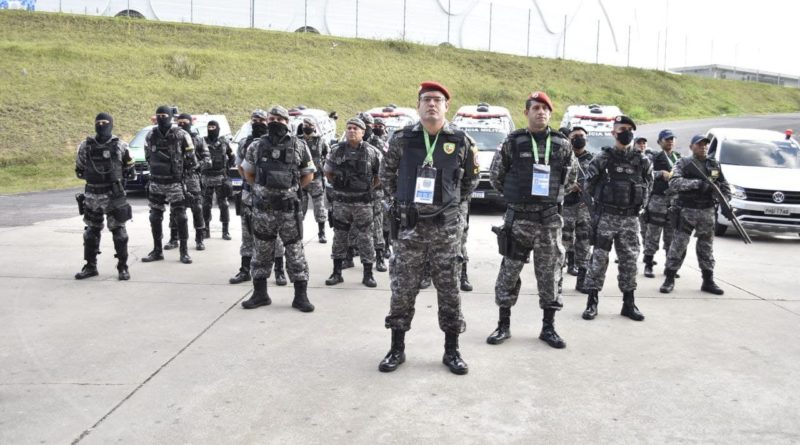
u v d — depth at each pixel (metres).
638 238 5.93
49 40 33.47
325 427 3.67
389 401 4.03
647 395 4.18
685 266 8.54
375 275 7.65
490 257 8.76
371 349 4.99
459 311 4.58
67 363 4.62
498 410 3.92
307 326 5.55
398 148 4.52
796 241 10.91
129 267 7.77
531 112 4.96
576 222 7.10
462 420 3.78
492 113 14.55
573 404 4.03
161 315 5.82
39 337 5.18
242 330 5.41
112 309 5.99
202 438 3.53
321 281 7.27
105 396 4.07
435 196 4.43
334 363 4.68
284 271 7.56
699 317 6.04
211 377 4.38
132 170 7.21
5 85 25.91
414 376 4.45
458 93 39.09
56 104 25.22
